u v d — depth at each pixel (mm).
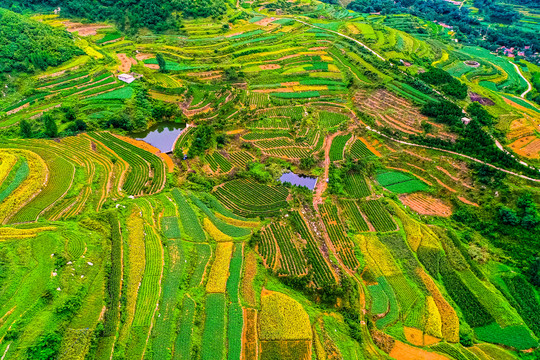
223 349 47438
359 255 62906
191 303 51562
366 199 76000
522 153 80188
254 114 101562
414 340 51469
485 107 97062
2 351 39219
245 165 85000
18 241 52500
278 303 53969
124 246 56094
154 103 101812
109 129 91000
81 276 49375
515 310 55500
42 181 66250
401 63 120812
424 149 86062
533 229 64312
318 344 49312
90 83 106312
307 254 61906
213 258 59625
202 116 99250
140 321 47375
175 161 82250
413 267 61375
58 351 41375
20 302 43969
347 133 96062
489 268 61938
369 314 54375
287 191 76938
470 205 72688
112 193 68438
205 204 70750
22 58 104125
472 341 51438
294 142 92312
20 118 88500
